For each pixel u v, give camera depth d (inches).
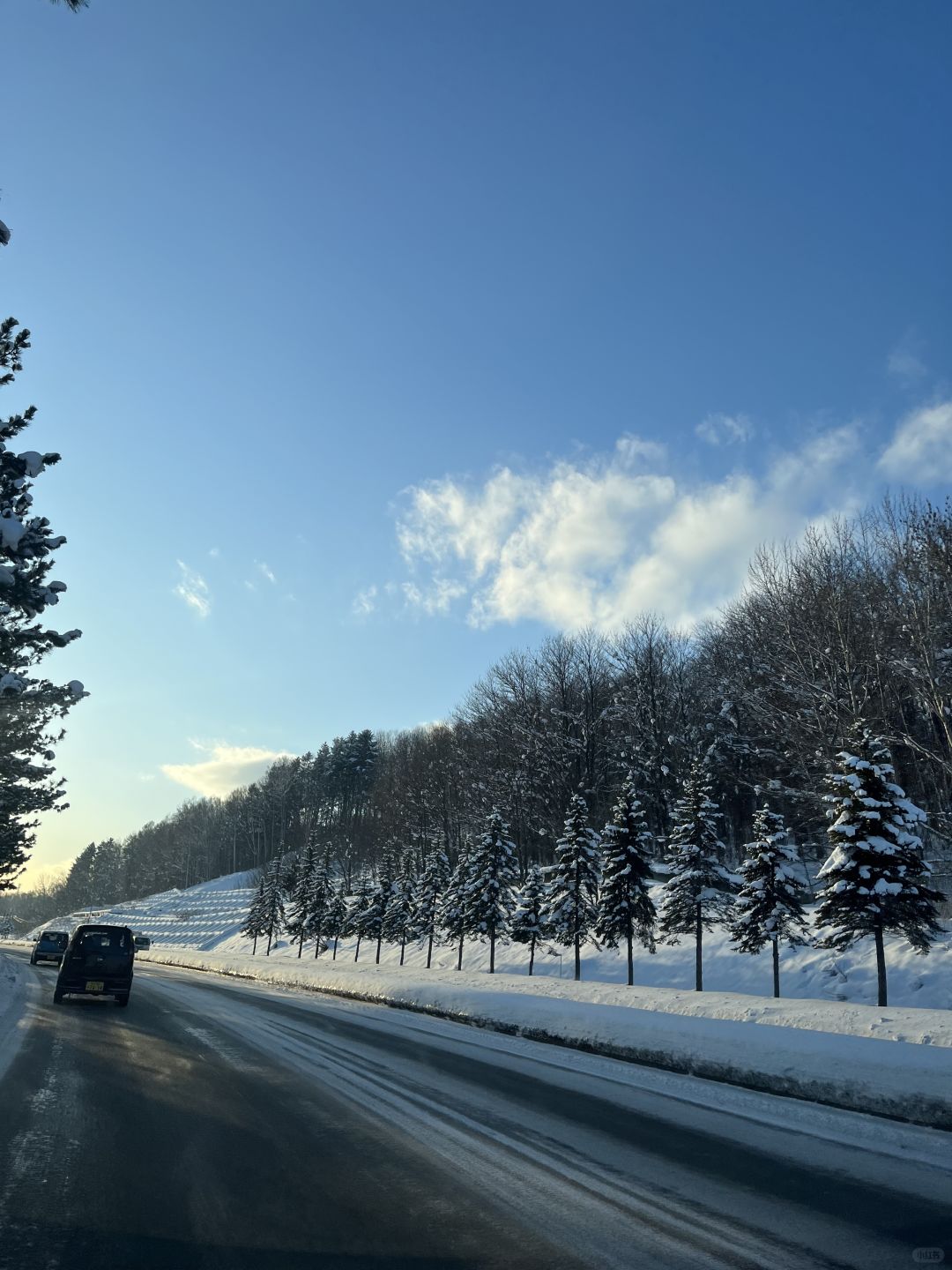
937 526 1434.5
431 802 3208.7
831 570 1749.5
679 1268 183.9
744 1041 450.6
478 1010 717.9
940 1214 220.2
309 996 1033.5
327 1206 224.4
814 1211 222.4
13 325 396.2
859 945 1055.6
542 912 1406.3
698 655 2400.3
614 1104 360.5
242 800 6569.9
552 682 2532.0
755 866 1032.8
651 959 1342.3
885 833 811.4
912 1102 325.1
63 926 5226.4
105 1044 529.0
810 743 1593.3
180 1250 192.4
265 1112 339.3
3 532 357.7
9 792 896.9
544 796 2418.8
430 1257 189.5
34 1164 258.2
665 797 2068.2
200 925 3954.2
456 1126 317.7
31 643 432.5
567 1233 205.5
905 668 1403.8
